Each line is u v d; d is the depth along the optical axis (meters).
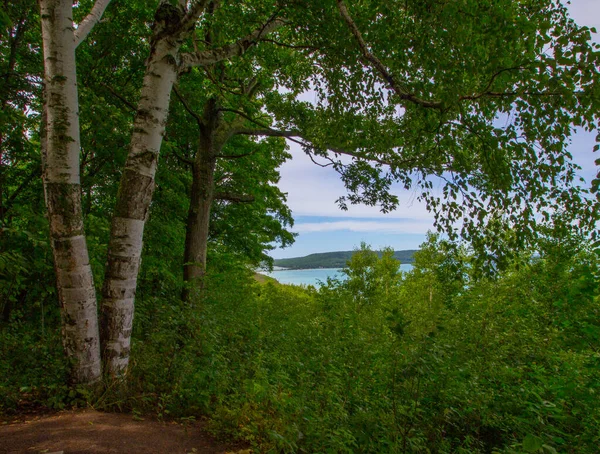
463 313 7.48
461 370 4.61
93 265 7.23
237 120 12.10
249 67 10.22
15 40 8.74
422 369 3.75
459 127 5.72
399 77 6.38
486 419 4.31
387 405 4.16
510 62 4.94
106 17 9.93
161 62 4.89
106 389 4.14
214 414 3.77
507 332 6.81
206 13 8.02
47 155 4.18
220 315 6.39
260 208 18.80
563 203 5.26
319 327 7.55
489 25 4.80
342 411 3.92
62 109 4.19
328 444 3.24
